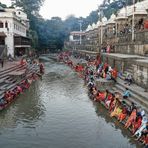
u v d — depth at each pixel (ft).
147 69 83.76
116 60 120.06
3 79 115.55
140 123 62.75
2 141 63.31
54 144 61.57
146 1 153.28
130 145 60.18
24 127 72.02
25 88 120.37
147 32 109.09
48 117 79.87
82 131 68.80
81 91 115.34
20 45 230.68
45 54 385.50
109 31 214.07
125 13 169.58
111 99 84.02
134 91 84.17
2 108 86.02
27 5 378.32
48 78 152.76
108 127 71.15
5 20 215.31
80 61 222.48
